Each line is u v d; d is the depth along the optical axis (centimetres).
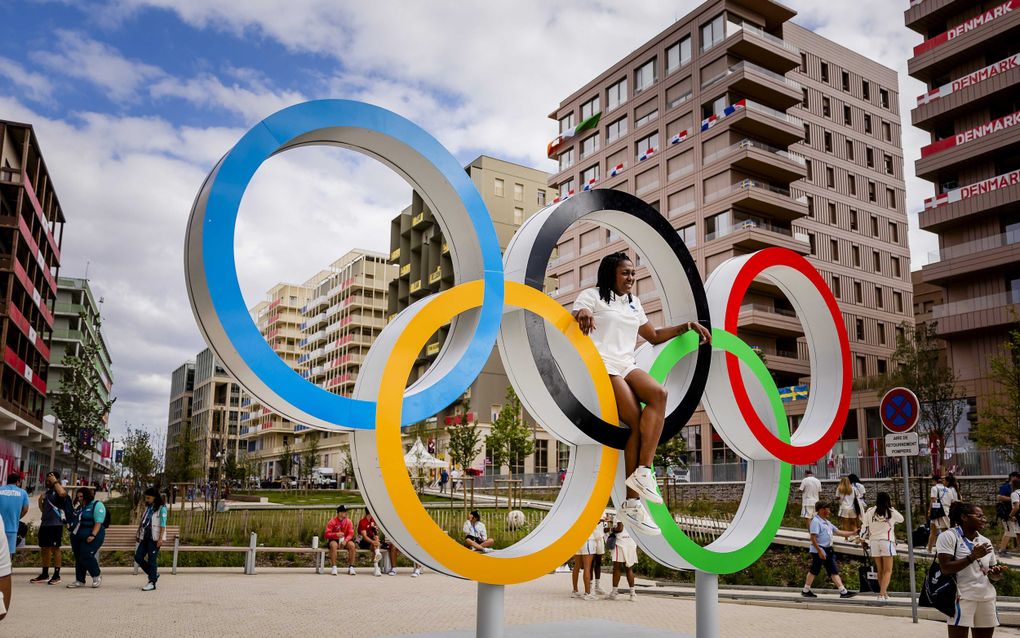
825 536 1249
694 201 4488
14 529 1091
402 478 509
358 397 542
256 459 6419
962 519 664
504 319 616
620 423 632
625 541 1309
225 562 1836
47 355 5403
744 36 4272
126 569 1658
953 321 3341
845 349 809
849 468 2852
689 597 1341
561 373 652
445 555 520
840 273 4797
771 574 1491
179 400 14462
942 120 3556
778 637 903
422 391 530
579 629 793
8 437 4616
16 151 4525
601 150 5278
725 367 711
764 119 4278
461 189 572
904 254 5194
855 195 5034
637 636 752
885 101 5422
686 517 2219
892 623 1020
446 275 6009
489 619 566
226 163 468
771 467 747
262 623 977
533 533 608
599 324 622
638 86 5056
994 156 3347
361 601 1220
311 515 2144
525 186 6338
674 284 712
